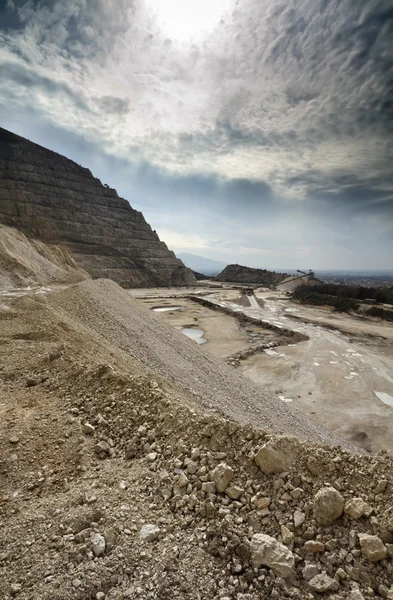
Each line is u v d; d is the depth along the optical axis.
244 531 3.63
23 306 15.83
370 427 16.92
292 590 3.01
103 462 4.93
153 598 2.85
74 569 3.04
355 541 3.46
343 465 4.45
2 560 3.10
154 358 16.08
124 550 3.30
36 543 3.32
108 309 21.36
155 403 6.21
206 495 4.12
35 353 8.99
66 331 12.85
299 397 20.67
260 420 13.68
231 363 26.97
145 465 4.86
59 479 4.43
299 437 13.34
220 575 3.15
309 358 28.69
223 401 14.11
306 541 3.53
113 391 6.77
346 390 21.77
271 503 4.00
